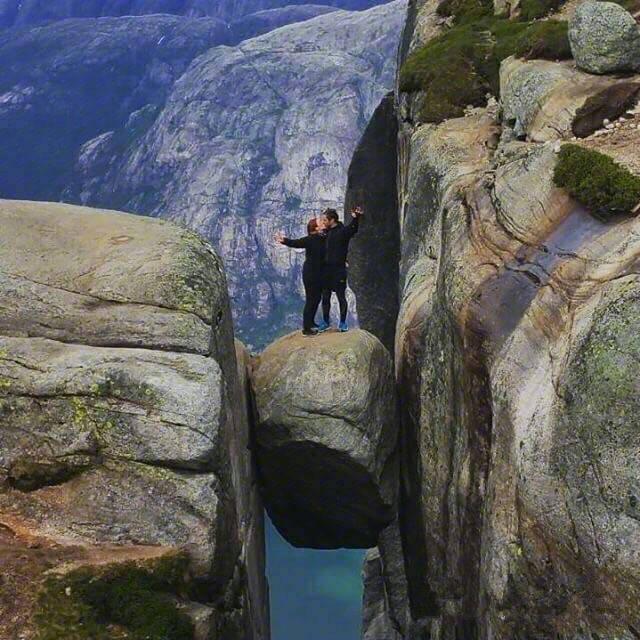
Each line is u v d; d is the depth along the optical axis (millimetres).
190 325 13258
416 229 20734
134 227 15352
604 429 8664
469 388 12469
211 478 12062
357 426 17156
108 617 10414
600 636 8641
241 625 13203
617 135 13562
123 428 11992
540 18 26281
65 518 11695
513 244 12391
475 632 12648
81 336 13078
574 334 9789
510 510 10492
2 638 9812
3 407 12148
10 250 14125
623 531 8305
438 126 22391
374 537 21094
